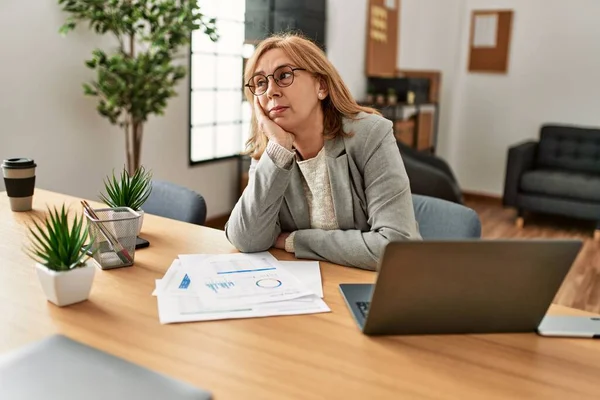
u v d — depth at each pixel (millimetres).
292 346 905
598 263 3758
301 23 4168
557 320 1027
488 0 5484
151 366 824
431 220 1581
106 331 930
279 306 1053
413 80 5043
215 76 4074
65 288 1008
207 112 4062
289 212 1473
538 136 5488
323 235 1332
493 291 920
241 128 4414
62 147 3025
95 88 3133
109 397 709
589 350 928
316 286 1156
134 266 1245
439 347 918
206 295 1085
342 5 4621
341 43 4695
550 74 5328
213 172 4164
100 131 3240
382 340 936
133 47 3205
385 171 1365
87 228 1192
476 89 5711
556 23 5223
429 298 913
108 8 2910
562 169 4984
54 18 2857
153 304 1046
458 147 5879
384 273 876
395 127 4926
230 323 978
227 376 805
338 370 834
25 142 2820
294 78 1332
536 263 898
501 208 5496
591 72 5148
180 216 1775
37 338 895
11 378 746
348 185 1413
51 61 2883
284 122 1354
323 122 1423
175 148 3775
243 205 1343
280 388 779
